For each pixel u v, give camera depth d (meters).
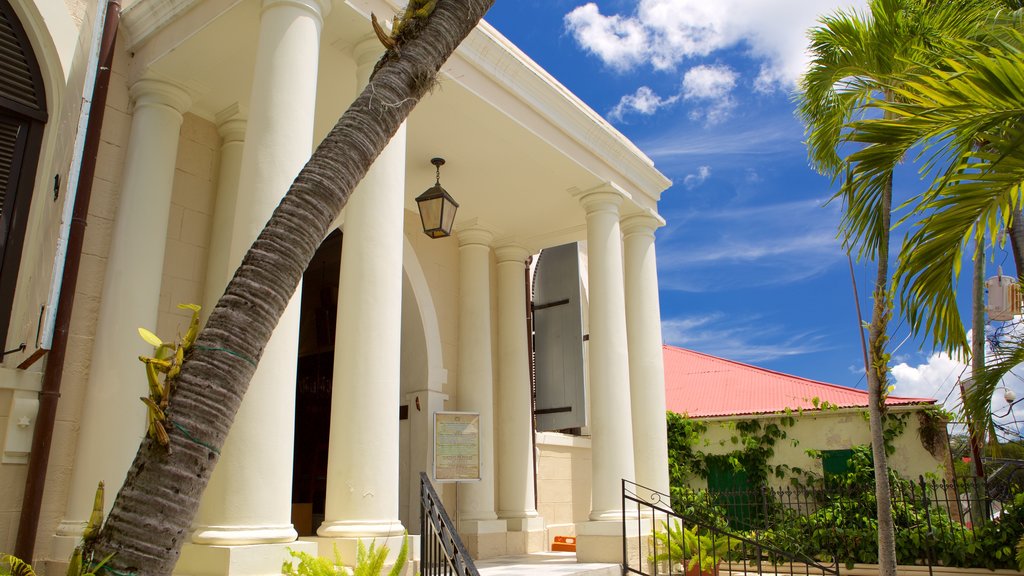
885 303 7.05
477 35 7.08
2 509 5.32
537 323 11.48
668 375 18.78
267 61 5.20
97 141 5.88
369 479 5.22
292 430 4.76
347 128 3.21
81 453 5.52
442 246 10.55
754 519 13.27
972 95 4.81
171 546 2.42
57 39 6.25
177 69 6.37
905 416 13.02
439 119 7.63
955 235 5.34
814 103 8.10
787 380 16.66
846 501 12.04
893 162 5.87
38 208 6.00
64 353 5.58
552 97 8.12
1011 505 10.37
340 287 5.64
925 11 7.23
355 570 4.57
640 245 9.84
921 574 10.57
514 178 9.07
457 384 10.27
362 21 5.94
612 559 7.93
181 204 7.07
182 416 2.53
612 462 8.34
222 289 6.86
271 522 4.53
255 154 4.99
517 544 9.77
